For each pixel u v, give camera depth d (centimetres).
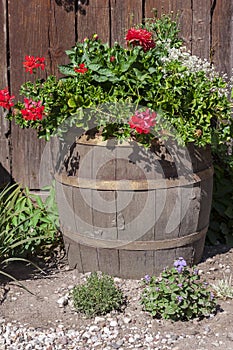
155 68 369
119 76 363
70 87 366
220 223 451
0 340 333
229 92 453
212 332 336
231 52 455
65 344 329
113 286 365
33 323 348
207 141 367
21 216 438
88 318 352
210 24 452
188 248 390
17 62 459
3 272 370
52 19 453
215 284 384
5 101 377
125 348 325
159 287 351
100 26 453
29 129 469
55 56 457
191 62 410
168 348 323
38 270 409
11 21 454
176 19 452
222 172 443
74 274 401
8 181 476
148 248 377
